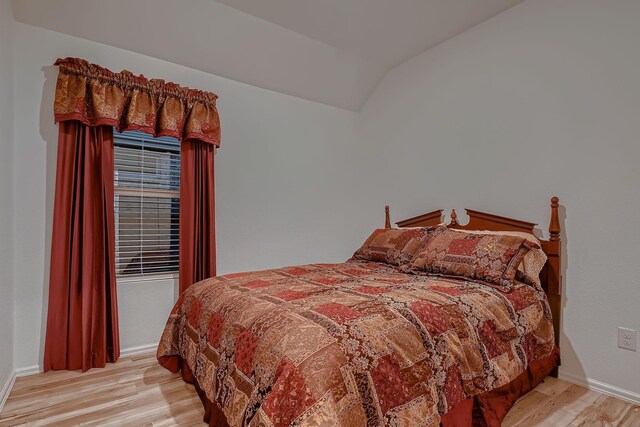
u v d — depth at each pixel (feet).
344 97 12.64
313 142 12.33
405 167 11.39
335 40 10.15
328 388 3.52
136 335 8.95
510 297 6.32
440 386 4.53
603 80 6.98
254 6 8.54
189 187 9.42
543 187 7.88
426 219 10.45
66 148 7.86
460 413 4.81
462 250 7.37
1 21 6.56
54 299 7.70
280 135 11.53
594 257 7.06
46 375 7.51
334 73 11.56
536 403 6.30
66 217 7.82
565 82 7.54
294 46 10.18
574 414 5.97
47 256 7.88
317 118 12.42
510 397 5.94
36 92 7.77
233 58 9.96
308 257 12.22
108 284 8.21
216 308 5.82
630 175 6.61
